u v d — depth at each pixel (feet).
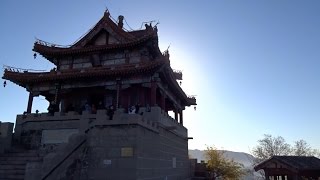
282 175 97.04
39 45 123.85
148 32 115.14
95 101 124.88
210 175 169.78
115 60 120.98
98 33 126.41
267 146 297.12
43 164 66.80
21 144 96.37
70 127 92.73
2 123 89.56
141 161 69.15
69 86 114.52
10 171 72.13
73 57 127.03
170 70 109.40
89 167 67.62
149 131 79.15
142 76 105.09
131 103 116.88
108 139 68.64
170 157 104.22
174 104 141.38
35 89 118.01
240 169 196.65
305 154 295.07
